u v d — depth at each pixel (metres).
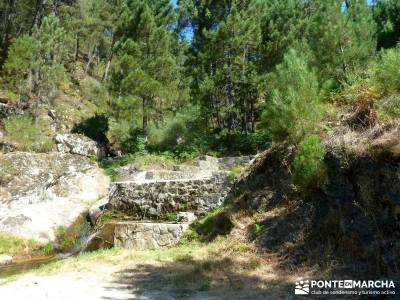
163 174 14.98
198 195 11.23
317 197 7.34
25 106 24.30
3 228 12.70
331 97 9.51
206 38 19.09
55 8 33.72
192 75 20.33
